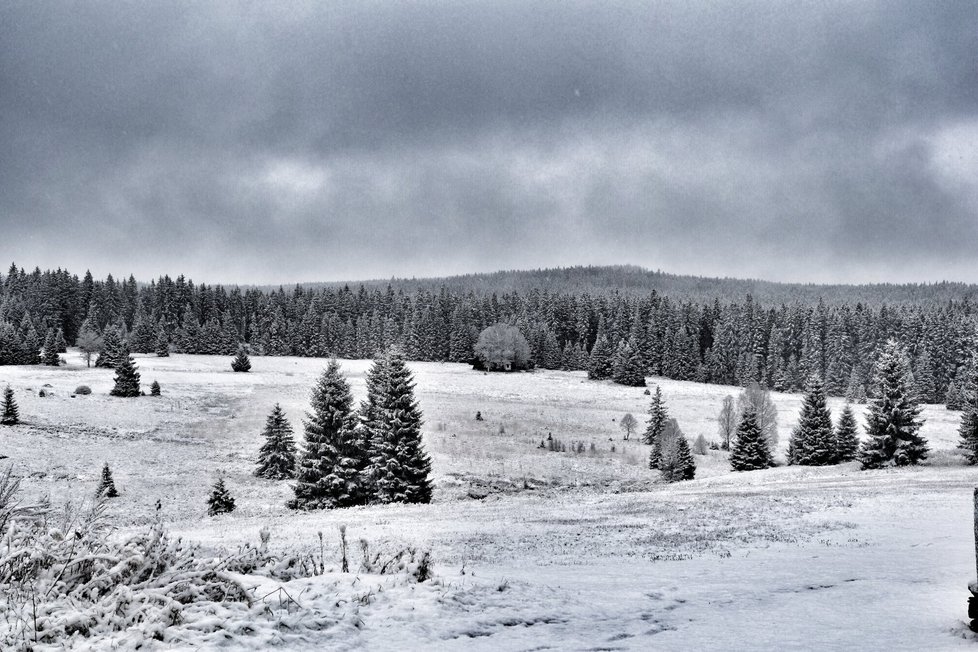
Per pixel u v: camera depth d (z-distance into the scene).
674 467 58.19
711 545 18.47
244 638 6.36
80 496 40.22
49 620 6.21
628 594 9.96
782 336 164.75
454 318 172.88
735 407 81.50
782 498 33.53
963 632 7.46
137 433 62.34
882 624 8.02
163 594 6.95
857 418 90.50
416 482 42.88
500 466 60.19
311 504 41.34
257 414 76.44
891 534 19.19
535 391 111.75
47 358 115.62
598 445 73.25
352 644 6.55
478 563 15.27
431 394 101.31
